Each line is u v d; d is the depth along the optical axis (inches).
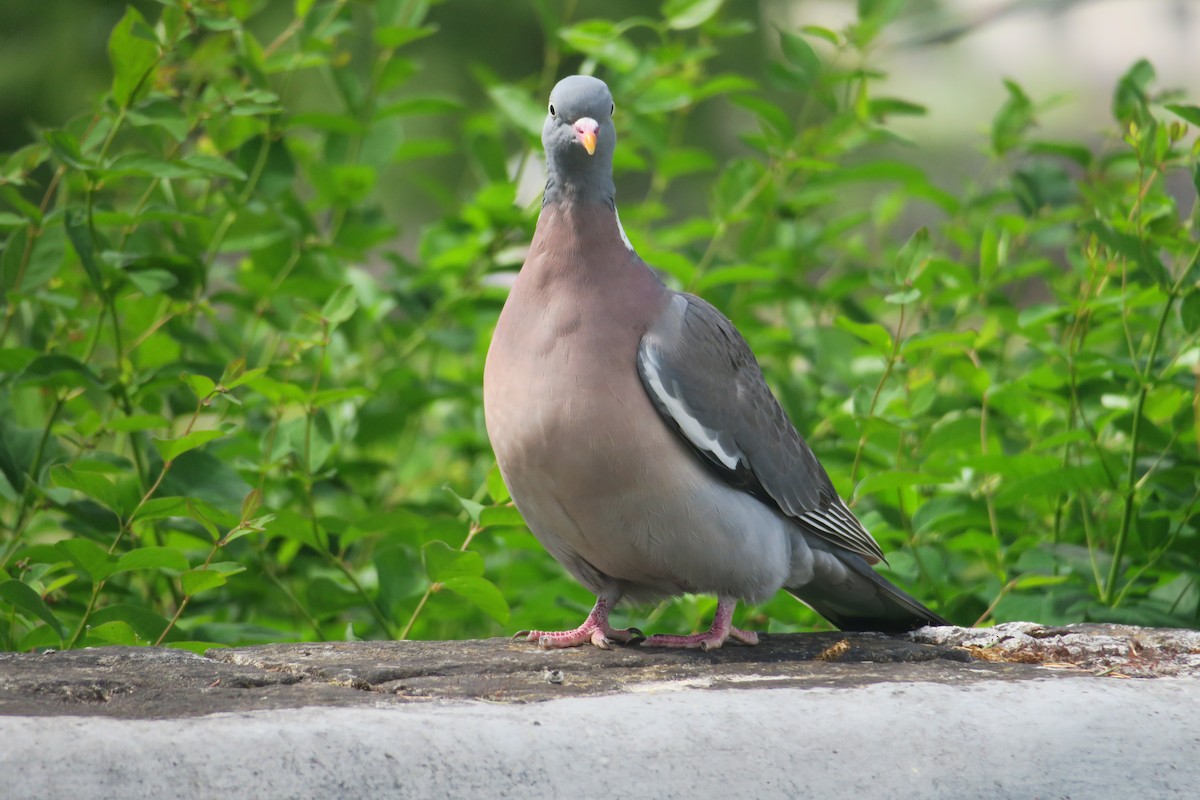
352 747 169.0
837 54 431.8
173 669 214.7
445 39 805.9
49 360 315.9
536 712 185.5
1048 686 202.4
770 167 426.0
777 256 437.4
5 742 158.9
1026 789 180.1
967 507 342.6
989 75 1082.7
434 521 335.9
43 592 286.5
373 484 426.9
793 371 474.6
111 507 273.3
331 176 412.8
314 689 205.2
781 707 189.9
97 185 327.3
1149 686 204.2
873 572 284.5
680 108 461.1
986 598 329.4
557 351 245.4
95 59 716.7
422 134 804.6
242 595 367.6
